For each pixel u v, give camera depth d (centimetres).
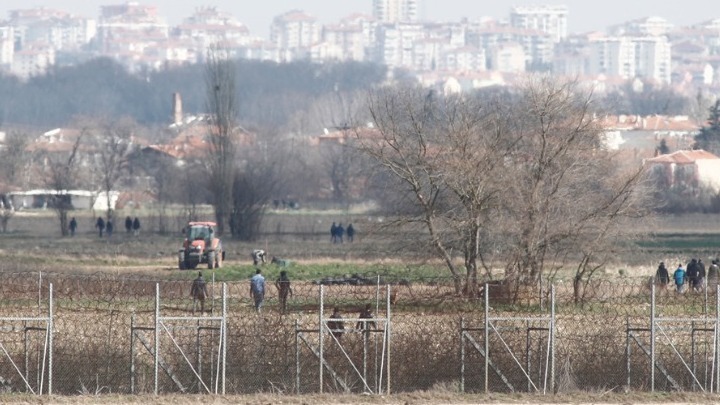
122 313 14362
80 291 15375
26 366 12256
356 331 12481
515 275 18125
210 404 11962
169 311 15575
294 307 16112
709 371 13138
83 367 12625
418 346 12775
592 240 18712
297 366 12319
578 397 12412
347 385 12538
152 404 11925
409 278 18575
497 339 12888
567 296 17525
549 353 12681
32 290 15550
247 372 12625
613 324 13350
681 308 15962
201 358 12631
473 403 12162
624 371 12912
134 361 12619
